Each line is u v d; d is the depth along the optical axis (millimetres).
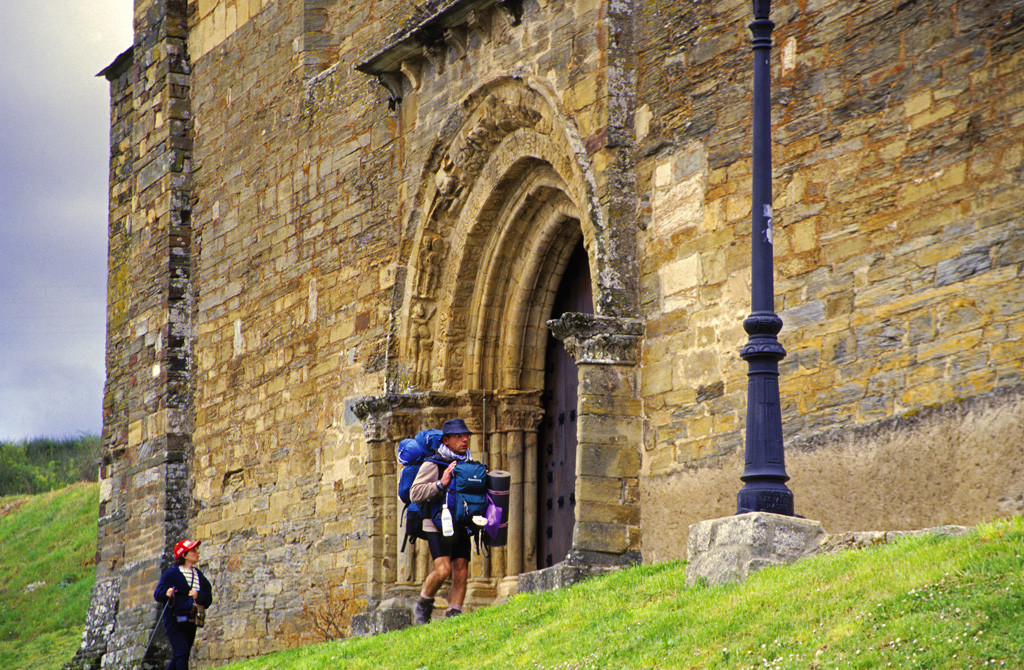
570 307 19984
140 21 30688
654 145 16516
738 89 15492
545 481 19953
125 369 29797
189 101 28688
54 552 40312
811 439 13922
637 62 16953
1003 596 8953
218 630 25000
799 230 14461
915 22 13492
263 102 25812
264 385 24750
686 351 15758
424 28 20125
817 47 14516
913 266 13227
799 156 14570
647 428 16141
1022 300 12180
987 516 12148
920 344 13039
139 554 27625
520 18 18766
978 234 12648
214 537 25625
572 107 17547
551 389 20109
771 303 12312
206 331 26953
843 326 13828
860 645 9125
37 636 34125
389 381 20609
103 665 27703
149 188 29250
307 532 22953
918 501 12797
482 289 20062
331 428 22656
